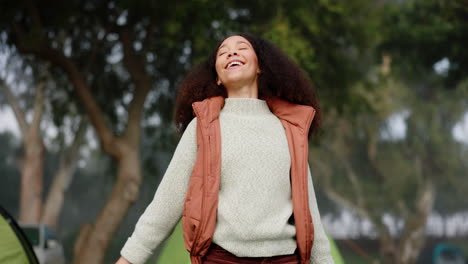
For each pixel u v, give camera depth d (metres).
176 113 2.39
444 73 14.92
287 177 2.04
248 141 2.03
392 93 24.03
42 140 17.52
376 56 16.02
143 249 2.09
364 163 29.61
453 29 13.34
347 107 14.16
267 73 2.28
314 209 2.16
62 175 17.23
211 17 11.03
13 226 5.70
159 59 13.80
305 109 2.16
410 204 31.70
